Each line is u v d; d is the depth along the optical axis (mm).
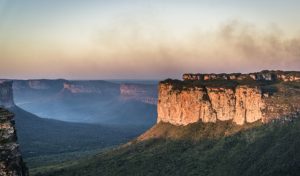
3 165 136000
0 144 140125
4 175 134875
